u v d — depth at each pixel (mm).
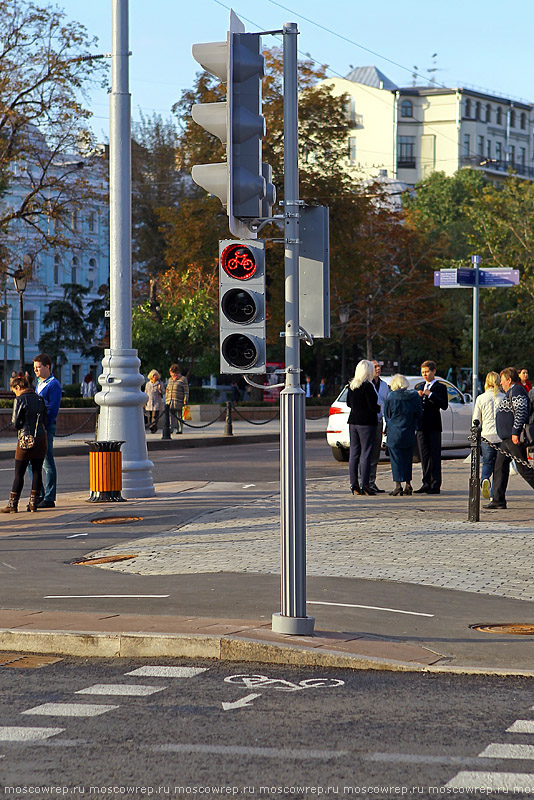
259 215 7750
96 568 11445
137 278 73688
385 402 17625
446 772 5168
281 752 5473
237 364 7762
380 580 10484
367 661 7395
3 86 37625
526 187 51875
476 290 25297
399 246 62531
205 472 22656
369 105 115000
